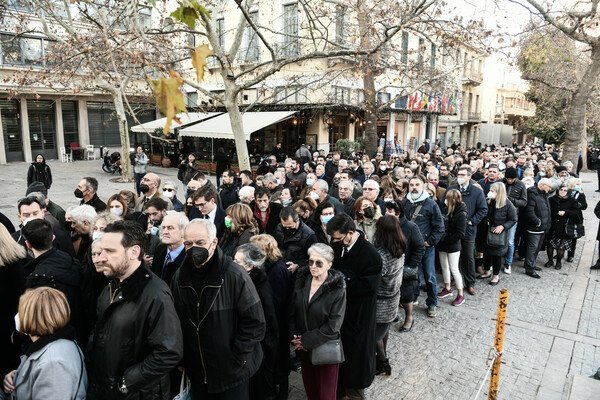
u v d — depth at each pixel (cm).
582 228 780
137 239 263
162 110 111
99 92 2491
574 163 1466
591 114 2159
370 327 376
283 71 2144
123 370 262
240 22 890
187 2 145
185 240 286
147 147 2464
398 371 457
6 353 323
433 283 587
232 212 453
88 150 2675
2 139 2350
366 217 482
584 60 1945
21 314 250
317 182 623
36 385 245
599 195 1638
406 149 2953
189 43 1462
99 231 381
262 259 344
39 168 1179
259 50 2145
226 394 298
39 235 315
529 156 1416
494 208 686
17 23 2008
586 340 526
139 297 260
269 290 350
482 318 586
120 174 2025
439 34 920
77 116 2686
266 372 355
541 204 736
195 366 296
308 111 2078
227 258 304
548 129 2884
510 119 5478
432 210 579
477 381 440
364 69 1076
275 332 350
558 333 543
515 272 777
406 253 515
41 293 254
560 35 1521
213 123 1973
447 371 458
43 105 2539
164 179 1873
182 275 296
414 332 545
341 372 378
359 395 395
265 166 1008
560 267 797
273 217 528
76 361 260
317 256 334
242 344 293
